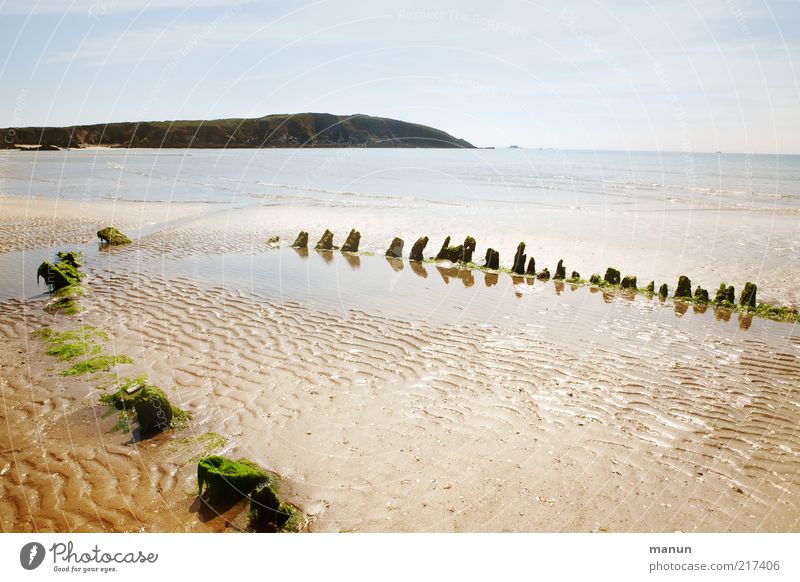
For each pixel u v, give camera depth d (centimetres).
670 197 4625
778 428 804
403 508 625
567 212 3419
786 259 2078
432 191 4794
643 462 717
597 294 1576
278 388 908
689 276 1828
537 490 658
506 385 940
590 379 971
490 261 1895
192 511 614
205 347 1074
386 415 829
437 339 1155
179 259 1861
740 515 618
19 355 1016
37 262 1759
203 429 779
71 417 800
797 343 1166
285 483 667
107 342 1084
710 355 1094
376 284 1627
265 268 1772
